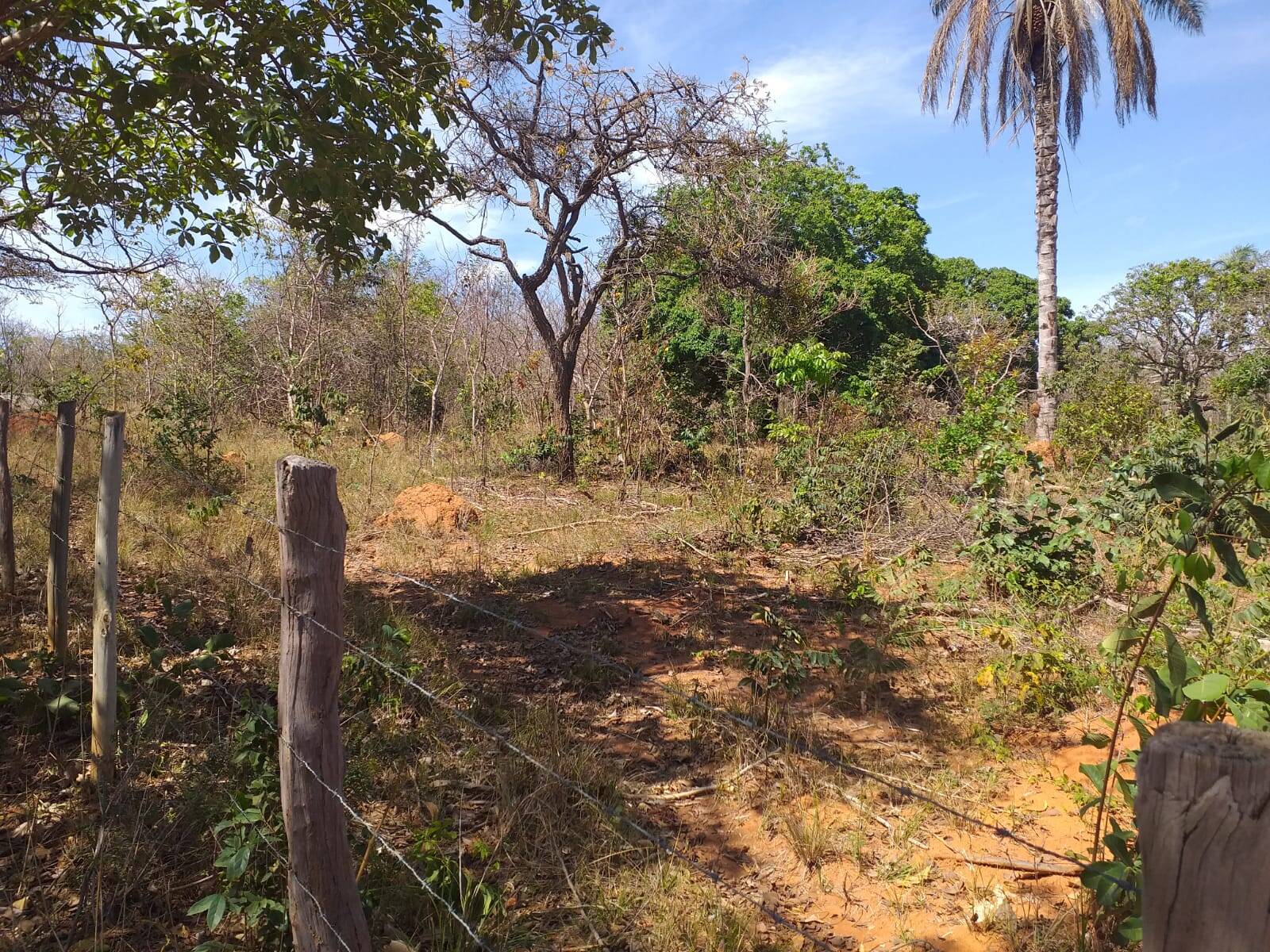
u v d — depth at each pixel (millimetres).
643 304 13312
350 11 5191
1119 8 16844
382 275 18781
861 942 3004
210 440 10758
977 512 6816
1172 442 8320
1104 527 6879
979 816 3727
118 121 4754
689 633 6066
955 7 18469
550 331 13156
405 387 17859
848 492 9312
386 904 2936
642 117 11836
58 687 3959
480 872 3295
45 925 2814
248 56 4668
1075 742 4359
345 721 4051
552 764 4012
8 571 5418
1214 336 26062
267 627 5305
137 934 2836
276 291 18562
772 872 3408
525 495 11305
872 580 7113
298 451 12648
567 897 3176
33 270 6891
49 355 17781
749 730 4469
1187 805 996
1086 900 3059
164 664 4605
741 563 7961
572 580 7398
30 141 5781
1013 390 10500
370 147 4957
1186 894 1012
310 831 2148
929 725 4582
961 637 5898
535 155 12203
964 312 20828
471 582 7281
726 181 12719
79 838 3217
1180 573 2326
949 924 3084
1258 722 2697
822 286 15609
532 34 5246
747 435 13375
